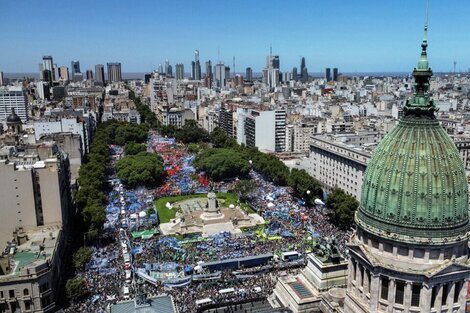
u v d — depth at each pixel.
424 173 111.00
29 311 172.00
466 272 110.94
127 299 174.88
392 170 114.94
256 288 182.00
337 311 129.62
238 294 179.00
